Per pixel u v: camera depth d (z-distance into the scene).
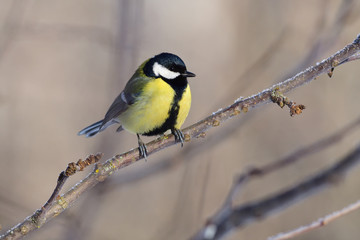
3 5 11.98
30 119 14.35
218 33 15.32
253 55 13.95
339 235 12.14
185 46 15.24
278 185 12.41
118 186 7.34
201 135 5.14
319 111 13.23
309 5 12.32
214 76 14.51
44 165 13.76
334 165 6.66
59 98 14.80
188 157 8.10
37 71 14.83
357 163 6.52
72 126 14.53
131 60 8.85
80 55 15.16
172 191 12.59
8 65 14.09
